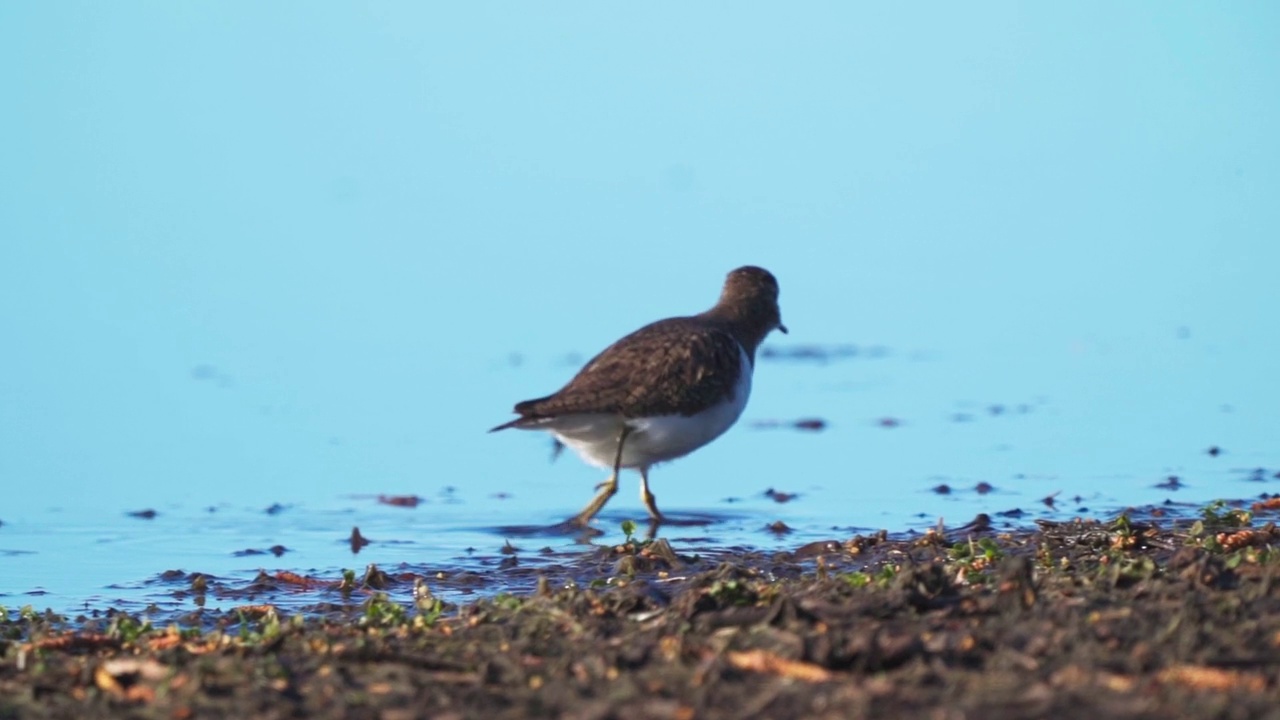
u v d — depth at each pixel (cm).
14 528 1608
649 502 1625
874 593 956
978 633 850
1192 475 1769
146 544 1527
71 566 1423
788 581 1140
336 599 1261
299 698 821
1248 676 773
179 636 983
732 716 749
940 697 758
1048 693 754
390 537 1547
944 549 1308
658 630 898
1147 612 893
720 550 1398
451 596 1247
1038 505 1608
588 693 800
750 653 832
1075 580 1011
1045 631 855
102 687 862
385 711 794
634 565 1312
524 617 977
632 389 1577
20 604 1256
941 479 1803
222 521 1644
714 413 1627
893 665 810
